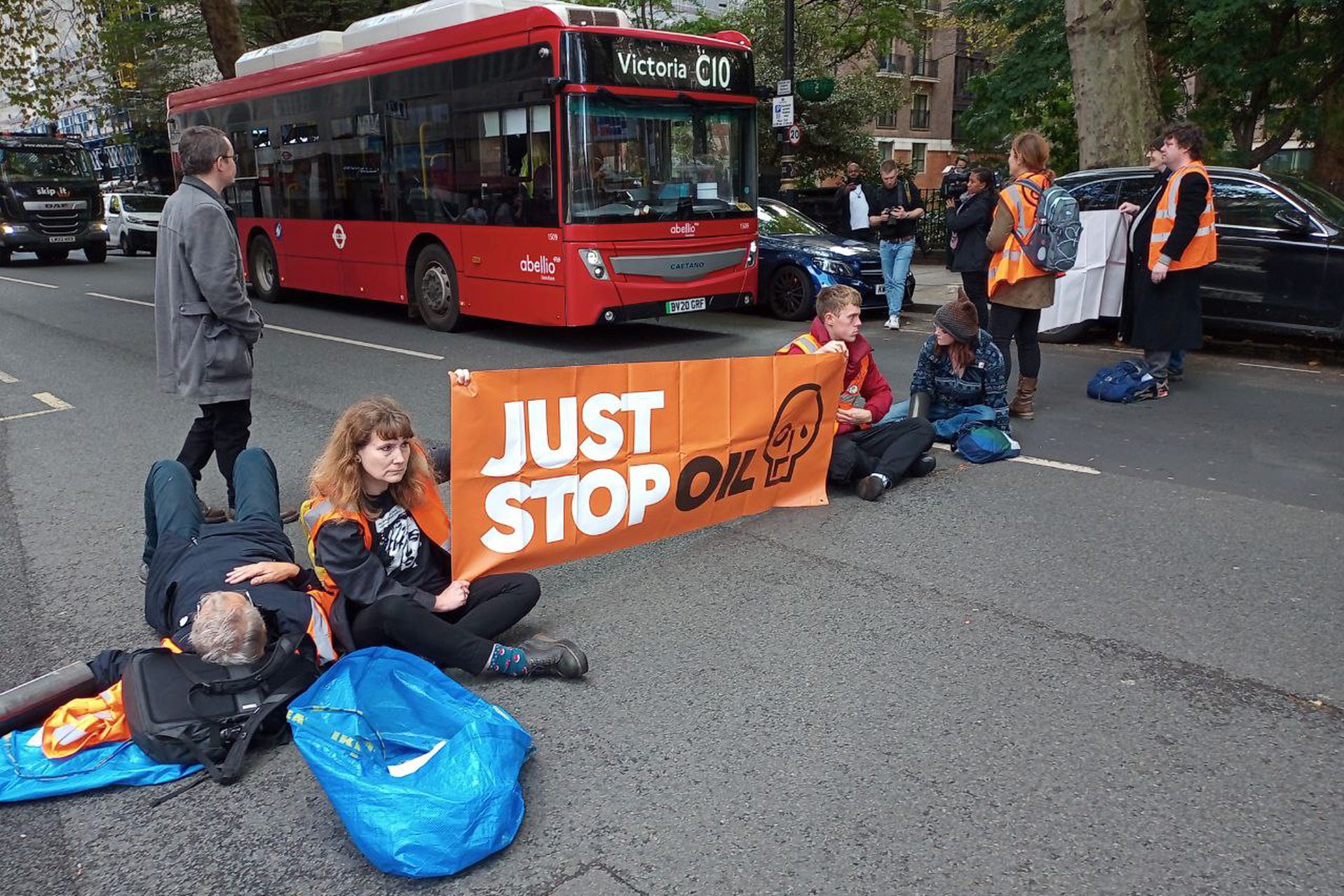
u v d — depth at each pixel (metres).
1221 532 4.88
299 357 10.09
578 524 4.36
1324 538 4.79
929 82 40.25
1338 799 2.82
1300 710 3.29
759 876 2.54
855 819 2.76
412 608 3.43
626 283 9.88
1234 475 5.79
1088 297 9.73
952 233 9.33
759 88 10.82
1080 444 6.48
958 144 41.25
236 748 2.99
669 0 22.52
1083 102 12.02
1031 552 4.66
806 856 2.61
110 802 2.92
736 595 4.25
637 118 9.86
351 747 2.63
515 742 2.78
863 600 4.18
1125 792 2.86
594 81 9.48
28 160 23.03
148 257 26.61
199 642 3.07
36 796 2.90
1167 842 2.64
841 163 21.66
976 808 2.80
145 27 25.92
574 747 3.13
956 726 3.21
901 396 7.93
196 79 29.06
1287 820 2.73
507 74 9.93
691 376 4.67
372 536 3.52
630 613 4.11
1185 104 17.00
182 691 3.03
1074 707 3.32
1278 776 2.93
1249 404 7.56
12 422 7.60
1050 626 3.91
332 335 11.52
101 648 3.92
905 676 3.54
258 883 2.58
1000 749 3.08
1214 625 3.90
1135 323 7.81
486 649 3.48
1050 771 2.96
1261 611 4.01
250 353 5.06
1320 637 3.78
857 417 5.51
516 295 10.35
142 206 26.84
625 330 11.67
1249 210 9.16
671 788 2.92
